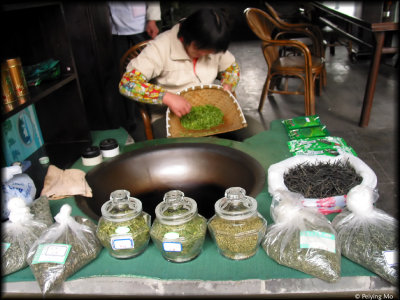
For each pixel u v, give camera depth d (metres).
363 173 1.16
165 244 0.91
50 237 0.97
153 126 2.35
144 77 2.03
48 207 1.16
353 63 5.10
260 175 1.31
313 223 0.95
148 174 1.47
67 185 1.29
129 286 0.92
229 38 1.83
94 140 1.87
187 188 1.43
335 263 0.88
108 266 0.96
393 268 0.86
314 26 3.63
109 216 0.96
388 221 0.96
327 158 1.28
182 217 0.92
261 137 1.66
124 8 2.91
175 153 1.51
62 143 1.84
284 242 0.93
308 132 1.63
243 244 0.92
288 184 1.16
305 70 3.11
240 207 0.95
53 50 1.67
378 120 3.43
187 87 2.06
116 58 3.01
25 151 1.67
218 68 2.34
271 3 6.74
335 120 3.49
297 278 0.89
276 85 4.44
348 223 0.98
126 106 3.30
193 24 1.79
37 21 1.61
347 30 3.53
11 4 1.21
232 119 1.97
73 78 1.70
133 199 1.04
